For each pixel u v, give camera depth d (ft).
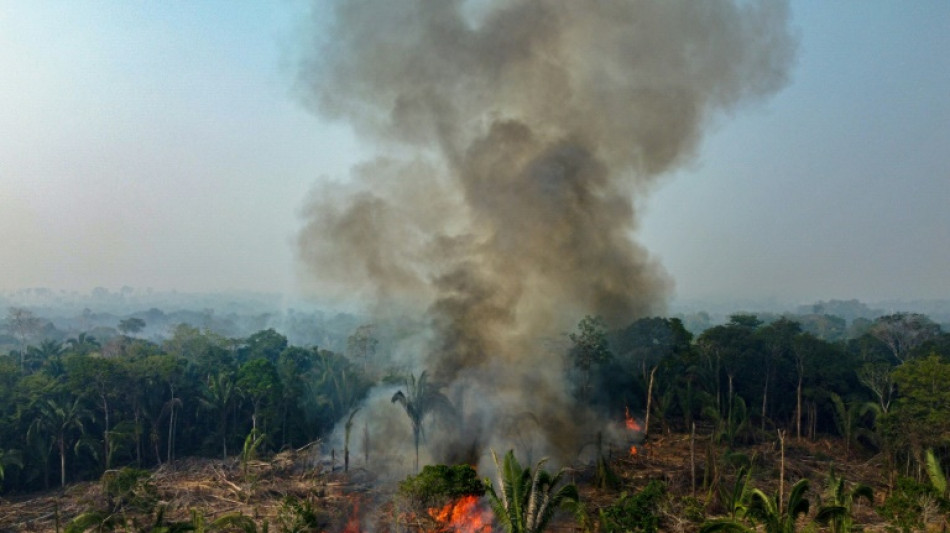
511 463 92.89
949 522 117.08
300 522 122.83
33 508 150.71
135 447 191.11
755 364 219.41
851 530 107.45
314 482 159.22
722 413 220.02
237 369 222.07
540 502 89.15
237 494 151.64
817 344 211.61
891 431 157.69
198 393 206.49
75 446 175.73
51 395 178.81
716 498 137.39
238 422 207.72
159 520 116.16
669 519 123.75
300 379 212.02
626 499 121.49
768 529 93.97
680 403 203.10
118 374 183.21
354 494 150.30
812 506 138.72
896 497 120.26
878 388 195.11
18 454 165.89
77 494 154.40
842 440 204.33
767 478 159.22
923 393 154.92
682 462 172.24
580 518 115.14
